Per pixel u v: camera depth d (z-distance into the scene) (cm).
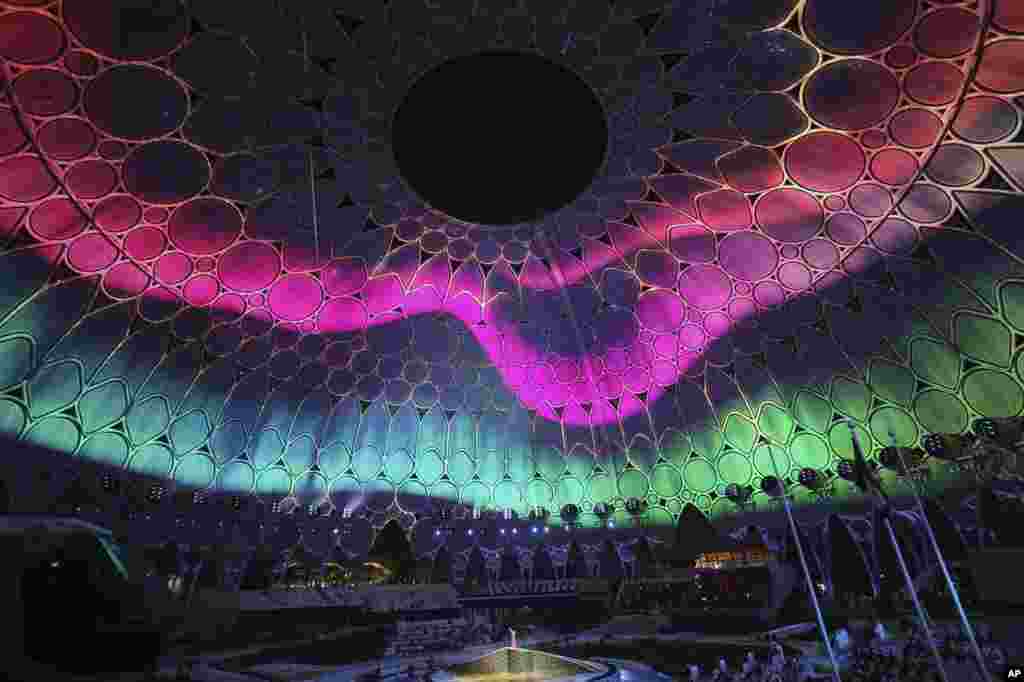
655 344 3064
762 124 2011
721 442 3209
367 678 2500
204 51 1723
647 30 1816
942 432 2556
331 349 2930
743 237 2456
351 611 3347
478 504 3631
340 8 1712
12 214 1881
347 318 2806
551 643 3312
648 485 3500
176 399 2694
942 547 2825
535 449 3603
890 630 2502
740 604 3472
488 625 3631
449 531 3578
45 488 2356
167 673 2245
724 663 2270
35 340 2198
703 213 2417
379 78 1934
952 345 2391
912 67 1717
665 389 3216
